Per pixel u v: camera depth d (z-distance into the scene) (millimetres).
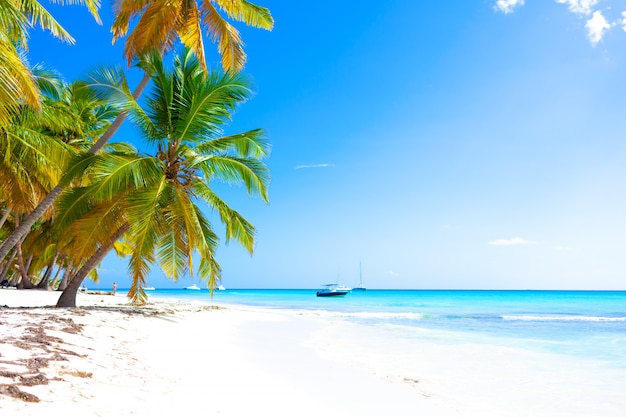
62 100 18125
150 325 10836
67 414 3279
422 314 30047
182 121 13680
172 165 14031
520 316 30141
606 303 63312
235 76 13742
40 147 13781
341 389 6297
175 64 14391
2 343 5363
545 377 8484
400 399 6055
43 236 28953
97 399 3877
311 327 17188
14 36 9352
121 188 12484
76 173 12086
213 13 14453
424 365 9391
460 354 11156
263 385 5902
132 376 5129
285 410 4730
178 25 14055
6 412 3045
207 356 7758
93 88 11891
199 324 13727
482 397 6719
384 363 9367
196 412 4105
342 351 10875
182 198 13461
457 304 54938
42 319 8227
